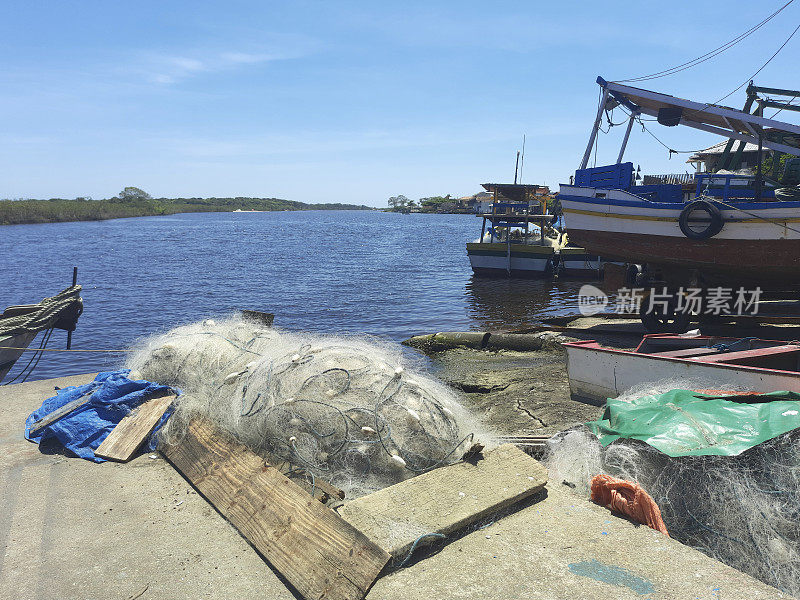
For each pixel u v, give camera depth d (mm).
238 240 62469
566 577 3096
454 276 28609
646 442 4207
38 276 29625
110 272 31406
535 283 25344
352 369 4703
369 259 39000
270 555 3281
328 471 4191
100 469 4484
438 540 3438
